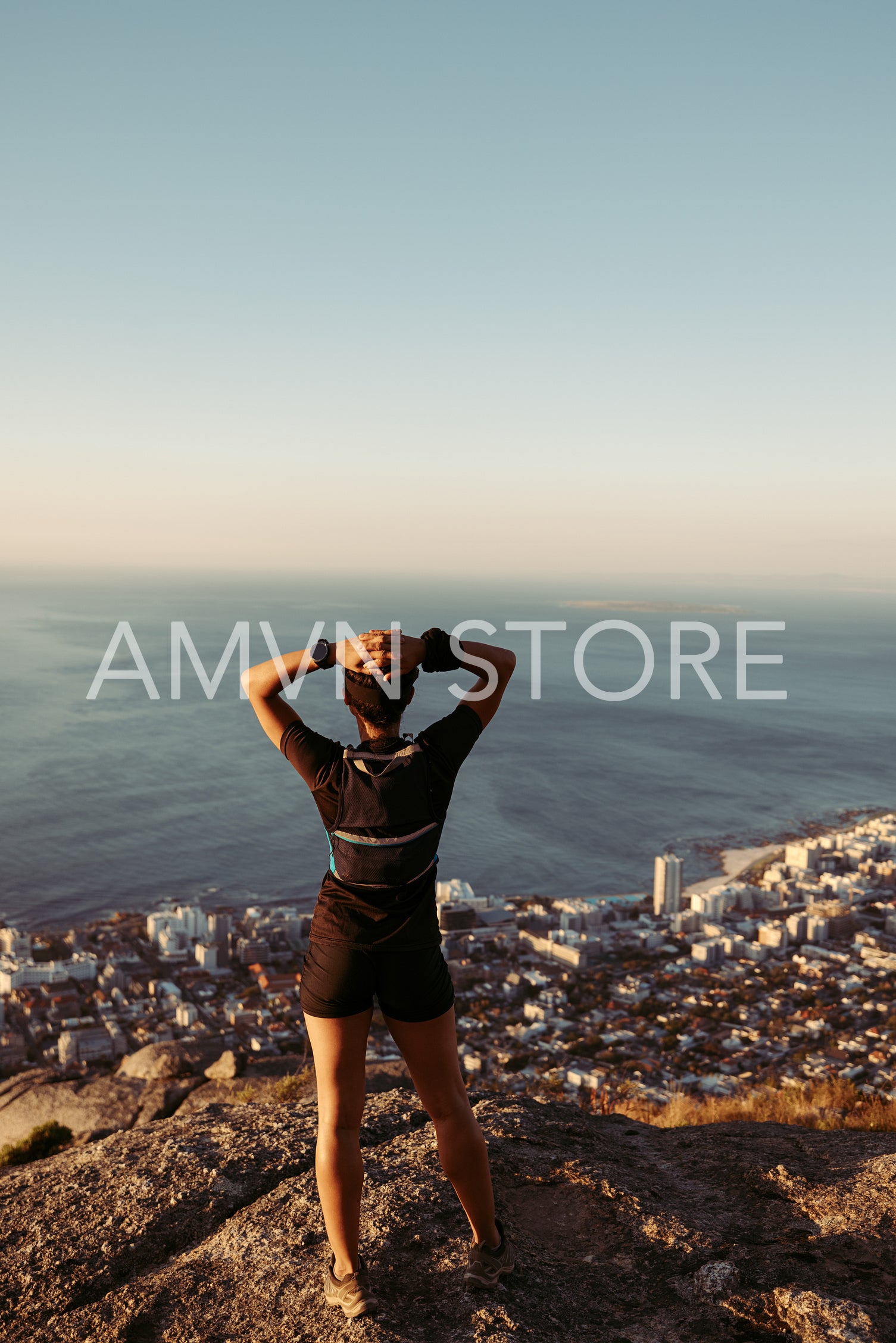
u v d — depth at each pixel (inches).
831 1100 319.0
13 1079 471.2
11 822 2418.8
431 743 82.4
